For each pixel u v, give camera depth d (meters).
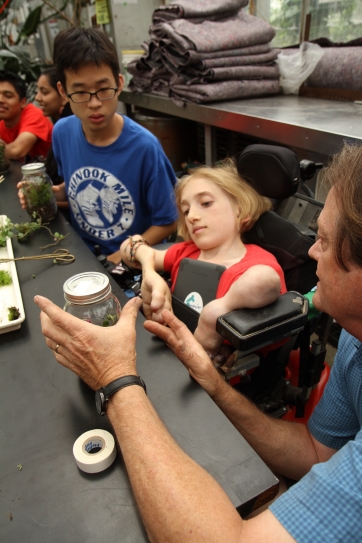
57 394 0.71
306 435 0.89
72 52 1.30
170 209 1.63
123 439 0.55
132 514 0.52
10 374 0.77
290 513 0.50
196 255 1.22
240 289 0.86
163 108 2.45
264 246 1.16
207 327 0.91
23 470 0.58
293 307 0.86
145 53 2.74
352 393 0.77
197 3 2.21
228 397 0.80
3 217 1.44
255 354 0.89
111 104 1.43
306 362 1.00
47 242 1.31
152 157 1.55
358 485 0.48
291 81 2.19
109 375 0.61
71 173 1.68
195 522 0.48
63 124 1.69
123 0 3.05
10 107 2.52
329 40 2.15
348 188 0.52
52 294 1.02
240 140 2.20
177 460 0.53
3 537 0.50
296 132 1.49
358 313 0.59
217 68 2.05
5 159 2.04
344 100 2.01
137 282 1.25
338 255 0.55
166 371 0.76
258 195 1.15
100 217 1.69
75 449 0.59
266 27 2.21
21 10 4.26
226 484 0.55
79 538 0.49
